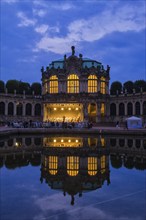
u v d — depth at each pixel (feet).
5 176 68.08
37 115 358.23
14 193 54.90
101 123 313.12
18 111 346.13
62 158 94.32
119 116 337.93
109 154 104.22
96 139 170.81
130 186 60.08
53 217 43.50
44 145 134.00
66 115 350.64
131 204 49.42
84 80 339.36
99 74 342.64
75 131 224.33
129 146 130.72
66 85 342.23
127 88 363.76
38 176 68.13
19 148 121.39
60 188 58.39
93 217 43.73
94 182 63.16
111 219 43.04
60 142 149.79
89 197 53.06
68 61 344.28
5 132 184.14
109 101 350.23
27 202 49.96
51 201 50.65
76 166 80.38
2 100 329.52
